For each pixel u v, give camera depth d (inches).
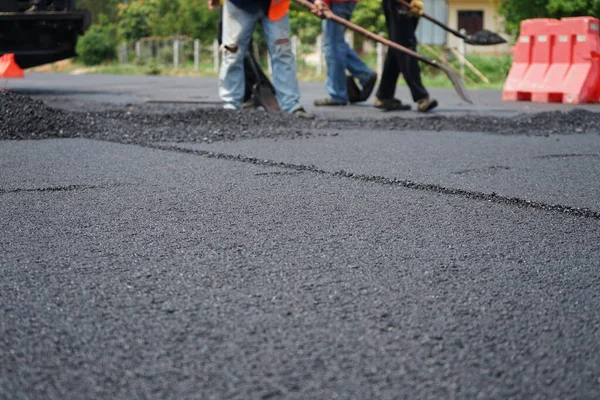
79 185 155.3
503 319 78.2
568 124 279.1
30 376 64.5
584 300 84.9
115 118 272.7
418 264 98.7
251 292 86.4
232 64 312.3
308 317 78.0
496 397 60.6
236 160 191.9
